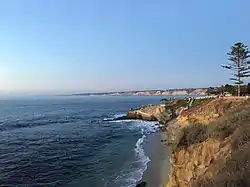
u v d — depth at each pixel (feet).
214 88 344.49
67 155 131.54
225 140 52.54
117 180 89.04
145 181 85.56
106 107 505.25
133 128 223.10
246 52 204.03
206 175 42.24
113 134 193.36
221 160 43.01
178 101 256.11
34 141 173.58
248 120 54.65
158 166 101.04
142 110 286.05
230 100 126.41
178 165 63.26
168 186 67.46
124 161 112.68
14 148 151.33
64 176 98.78
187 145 64.39
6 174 102.73
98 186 85.71
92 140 171.73
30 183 92.58
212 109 123.85
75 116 339.16
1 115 372.17
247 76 206.18
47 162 119.14
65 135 195.72
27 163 118.32
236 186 31.48
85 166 109.91
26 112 424.05
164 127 203.21
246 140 43.57
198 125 72.59
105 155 127.24
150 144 147.02
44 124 264.93
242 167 34.35
